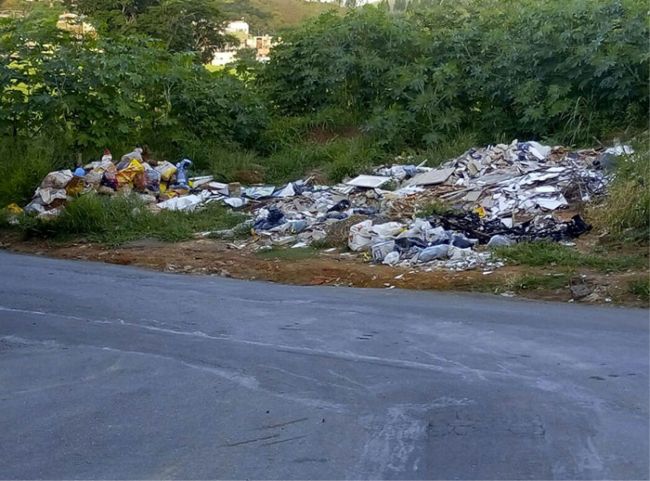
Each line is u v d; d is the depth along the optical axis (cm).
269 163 1830
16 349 767
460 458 500
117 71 1792
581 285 965
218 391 636
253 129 1953
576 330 797
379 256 1144
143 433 557
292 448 524
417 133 1839
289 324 837
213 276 1134
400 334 790
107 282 1075
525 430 541
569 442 521
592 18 1720
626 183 1230
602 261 1051
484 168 1527
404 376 659
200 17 2769
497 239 1164
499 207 1324
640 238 1130
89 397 632
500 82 1797
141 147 1831
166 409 601
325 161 1798
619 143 1550
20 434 563
